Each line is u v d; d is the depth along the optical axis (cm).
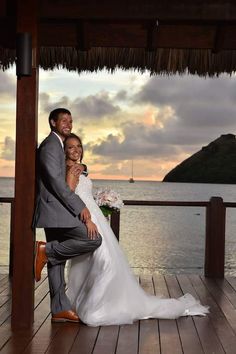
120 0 394
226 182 7556
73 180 396
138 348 342
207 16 393
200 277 598
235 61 516
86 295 402
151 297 422
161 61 524
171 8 393
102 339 361
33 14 383
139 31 473
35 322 401
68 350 336
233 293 514
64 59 539
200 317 423
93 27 473
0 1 402
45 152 380
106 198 419
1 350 334
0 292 504
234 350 341
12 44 484
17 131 386
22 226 387
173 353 334
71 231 389
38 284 544
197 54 519
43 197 385
